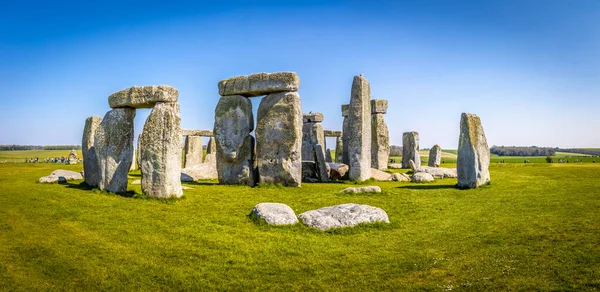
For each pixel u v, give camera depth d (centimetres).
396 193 1681
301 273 804
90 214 1233
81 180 2095
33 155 7656
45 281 757
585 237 916
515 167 3209
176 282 760
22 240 973
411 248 944
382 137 3216
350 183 2186
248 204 1452
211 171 2558
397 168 3456
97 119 1908
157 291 727
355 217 1137
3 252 889
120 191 1609
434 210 1359
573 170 2756
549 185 1872
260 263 858
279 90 2041
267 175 2047
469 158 1875
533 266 770
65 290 724
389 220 1194
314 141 3625
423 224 1174
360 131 2273
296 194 1731
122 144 1627
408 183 2188
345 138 3150
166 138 1482
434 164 3475
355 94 2298
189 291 726
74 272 799
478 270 773
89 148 1862
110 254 898
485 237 989
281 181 2016
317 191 1836
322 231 1084
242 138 2081
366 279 765
